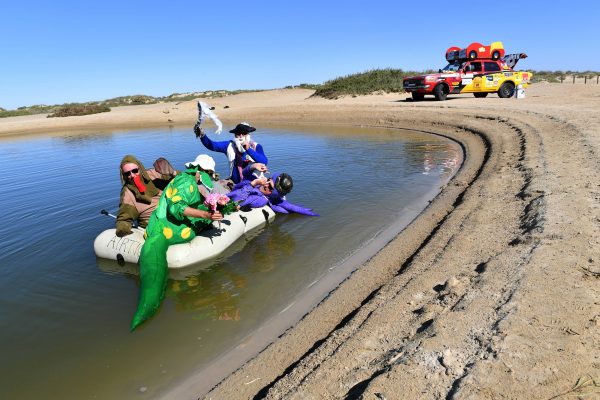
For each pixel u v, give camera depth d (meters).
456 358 3.37
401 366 3.38
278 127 24.05
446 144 15.27
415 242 6.43
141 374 4.23
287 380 3.68
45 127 32.62
